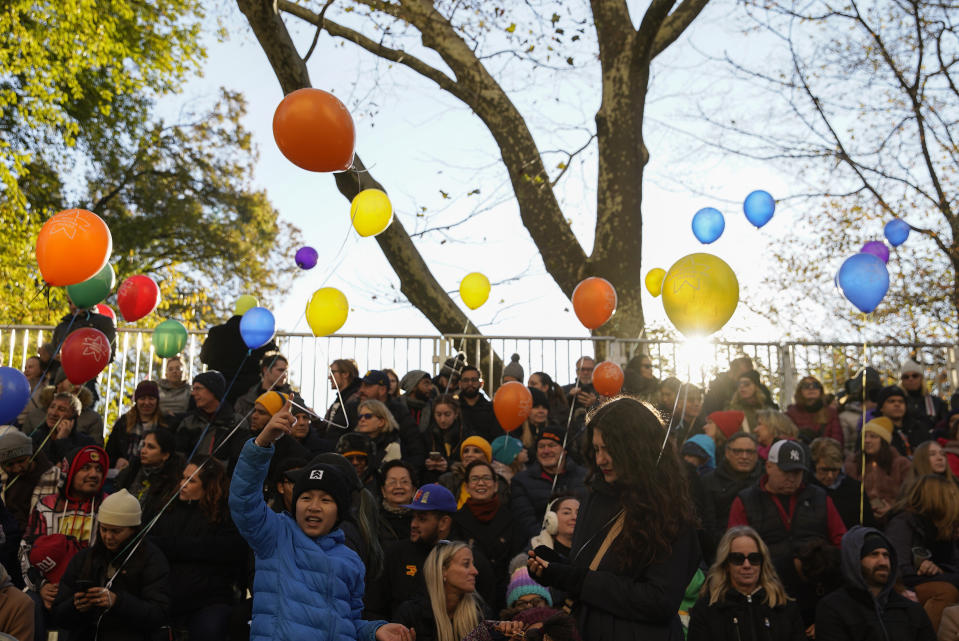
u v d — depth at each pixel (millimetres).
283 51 12289
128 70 23188
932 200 18641
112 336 9938
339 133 4715
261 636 3691
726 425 7969
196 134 26375
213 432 7363
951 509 6070
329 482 3984
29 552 5941
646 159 14414
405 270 14109
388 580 5551
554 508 5801
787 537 6105
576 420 8875
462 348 11109
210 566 5762
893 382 11703
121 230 25125
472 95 14680
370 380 8172
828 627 5141
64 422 7484
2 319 18594
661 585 3111
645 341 11531
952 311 18703
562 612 3373
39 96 19391
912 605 5254
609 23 14523
